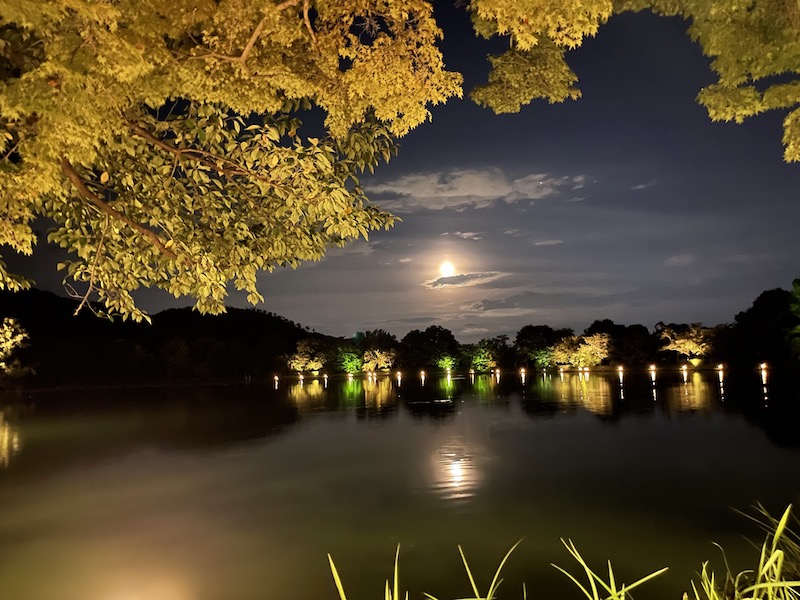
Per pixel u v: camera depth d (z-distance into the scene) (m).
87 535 11.06
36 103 3.59
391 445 19.86
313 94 5.03
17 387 45.62
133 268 5.65
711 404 28.61
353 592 8.26
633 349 68.50
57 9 3.38
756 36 4.97
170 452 19.84
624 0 5.38
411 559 9.43
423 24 4.57
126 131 4.56
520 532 10.55
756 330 58.34
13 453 20.30
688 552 9.34
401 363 81.88
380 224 5.69
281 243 5.75
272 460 17.92
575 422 23.98
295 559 9.59
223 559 9.66
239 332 89.81
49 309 66.00
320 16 4.65
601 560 9.16
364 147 5.70
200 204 5.58
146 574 9.09
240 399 40.47
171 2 4.07
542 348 74.19
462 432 22.22
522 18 4.29
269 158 5.00
